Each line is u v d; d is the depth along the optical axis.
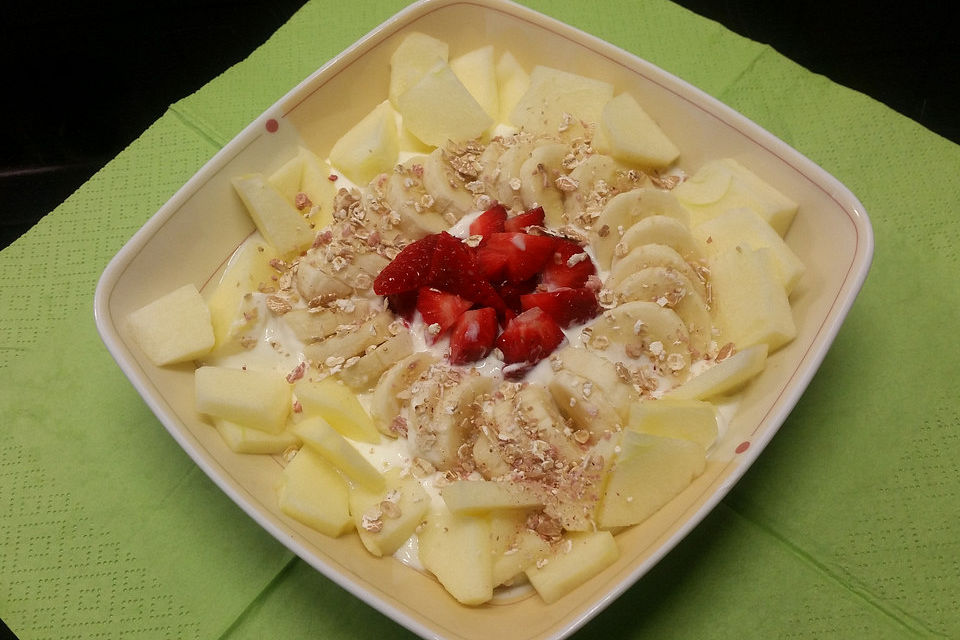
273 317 0.47
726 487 0.42
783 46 0.60
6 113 0.60
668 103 0.49
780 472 0.47
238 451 0.45
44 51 0.61
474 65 0.51
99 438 0.49
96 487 0.48
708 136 0.49
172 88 0.60
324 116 0.50
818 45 0.60
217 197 0.48
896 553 0.46
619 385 0.44
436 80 0.50
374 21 0.57
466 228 0.48
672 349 0.45
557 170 0.48
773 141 0.47
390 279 0.46
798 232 0.47
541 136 0.50
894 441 0.48
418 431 0.44
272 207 0.48
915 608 0.45
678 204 0.47
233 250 0.49
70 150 0.59
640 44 0.56
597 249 0.47
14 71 0.61
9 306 0.51
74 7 0.62
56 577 0.47
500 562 0.42
